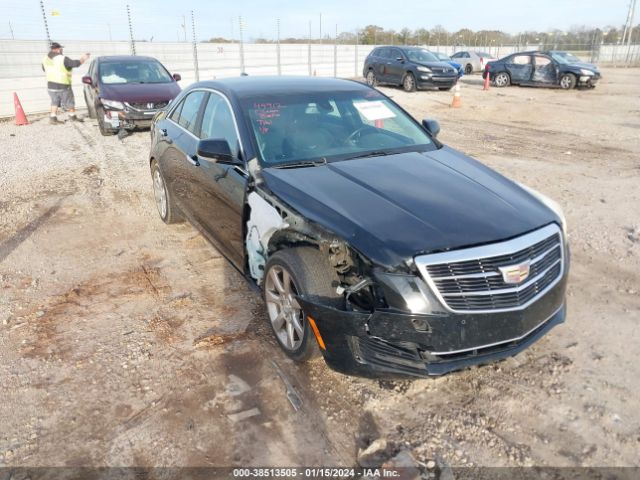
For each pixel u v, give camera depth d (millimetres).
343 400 3088
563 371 3311
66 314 4113
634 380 3217
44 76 16578
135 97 11008
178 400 3111
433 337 2756
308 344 3172
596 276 4586
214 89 4738
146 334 3807
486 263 2799
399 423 2910
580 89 20078
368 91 4844
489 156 9180
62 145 10531
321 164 3791
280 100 4340
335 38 30031
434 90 20219
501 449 2715
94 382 3291
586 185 7305
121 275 4770
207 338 3717
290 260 3164
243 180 3793
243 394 3150
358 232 2893
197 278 4680
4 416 3010
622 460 2637
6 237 5715
